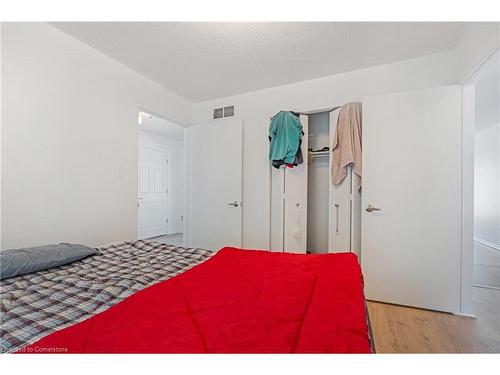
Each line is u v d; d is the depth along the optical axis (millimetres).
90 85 2037
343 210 2455
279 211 2873
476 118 4094
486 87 2842
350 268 1273
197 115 3365
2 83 1510
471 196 1916
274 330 729
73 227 1896
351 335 699
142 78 2561
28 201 1630
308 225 3100
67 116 1867
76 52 1933
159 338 688
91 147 2041
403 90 2236
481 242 4918
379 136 2152
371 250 2180
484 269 3141
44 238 1713
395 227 2104
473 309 2029
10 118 1546
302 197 2740
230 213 3016
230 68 2422
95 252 1533
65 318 822
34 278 1144
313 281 1121
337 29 1812
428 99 1997
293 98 2756
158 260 1477
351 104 2363
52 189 1765
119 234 2271
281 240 2824
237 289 1029
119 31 1851
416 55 2158
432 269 1996
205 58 2232
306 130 2729
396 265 2102
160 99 2809
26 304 901
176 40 1964
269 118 2877
